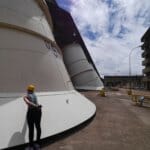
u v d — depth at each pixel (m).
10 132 6.30
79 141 7.41
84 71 48.81
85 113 11.30
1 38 8.55
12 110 7.04
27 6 11.01
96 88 48.47
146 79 69.81
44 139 6.98
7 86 7.85
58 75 11.34
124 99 28.56
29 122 6.23
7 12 9.33
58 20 48.22
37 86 9.09
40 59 9.96
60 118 8.45
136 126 10.45
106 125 10.41
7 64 8.25
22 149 6.24
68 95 11.55
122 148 6.83
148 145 7.22
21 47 9.15
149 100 25.56
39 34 10.70
